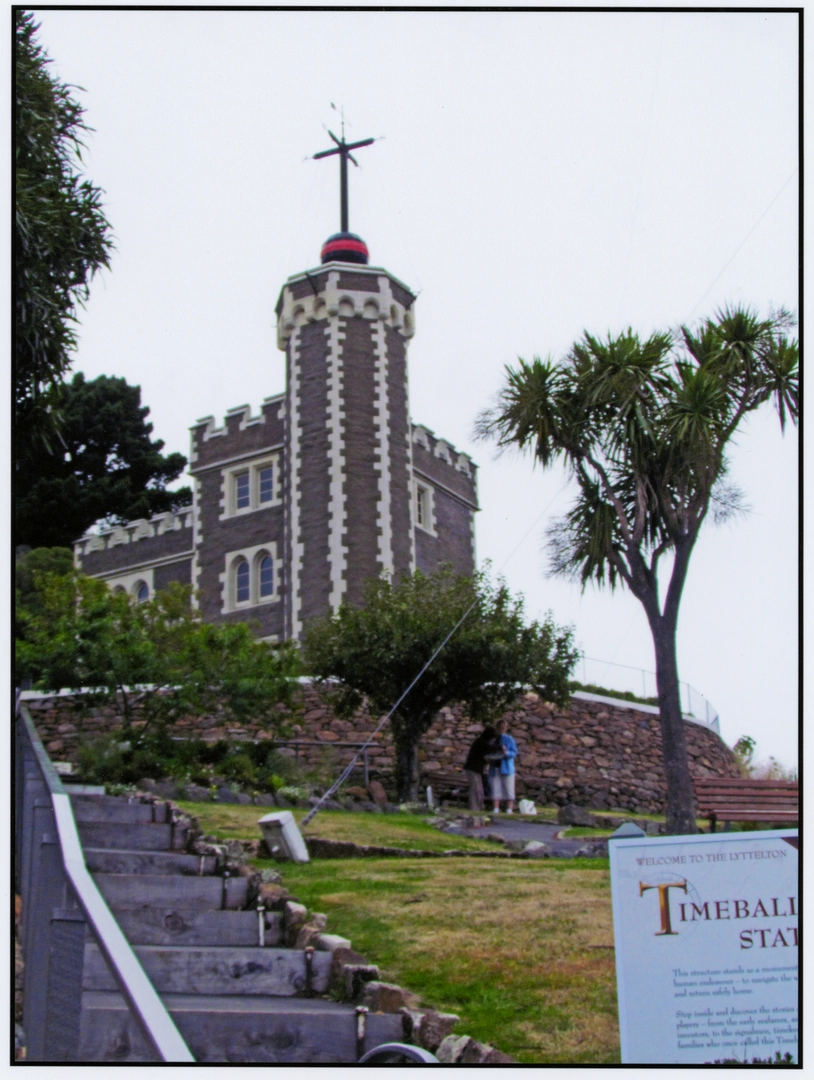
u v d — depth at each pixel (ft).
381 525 99.45
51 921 18.60
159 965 21.42
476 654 63.21
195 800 45.85
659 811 79.61
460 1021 20.33
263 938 23.98
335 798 53.11
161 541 116.26
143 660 51.83
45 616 55.77
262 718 57.36
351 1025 19.61
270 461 109.60
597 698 80.69
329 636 66.59
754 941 17.63
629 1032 17.31
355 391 102.12
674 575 46.88
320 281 104.42
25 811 26.05
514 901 26.86
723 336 49.26
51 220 40.52
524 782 74.64
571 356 49.65
